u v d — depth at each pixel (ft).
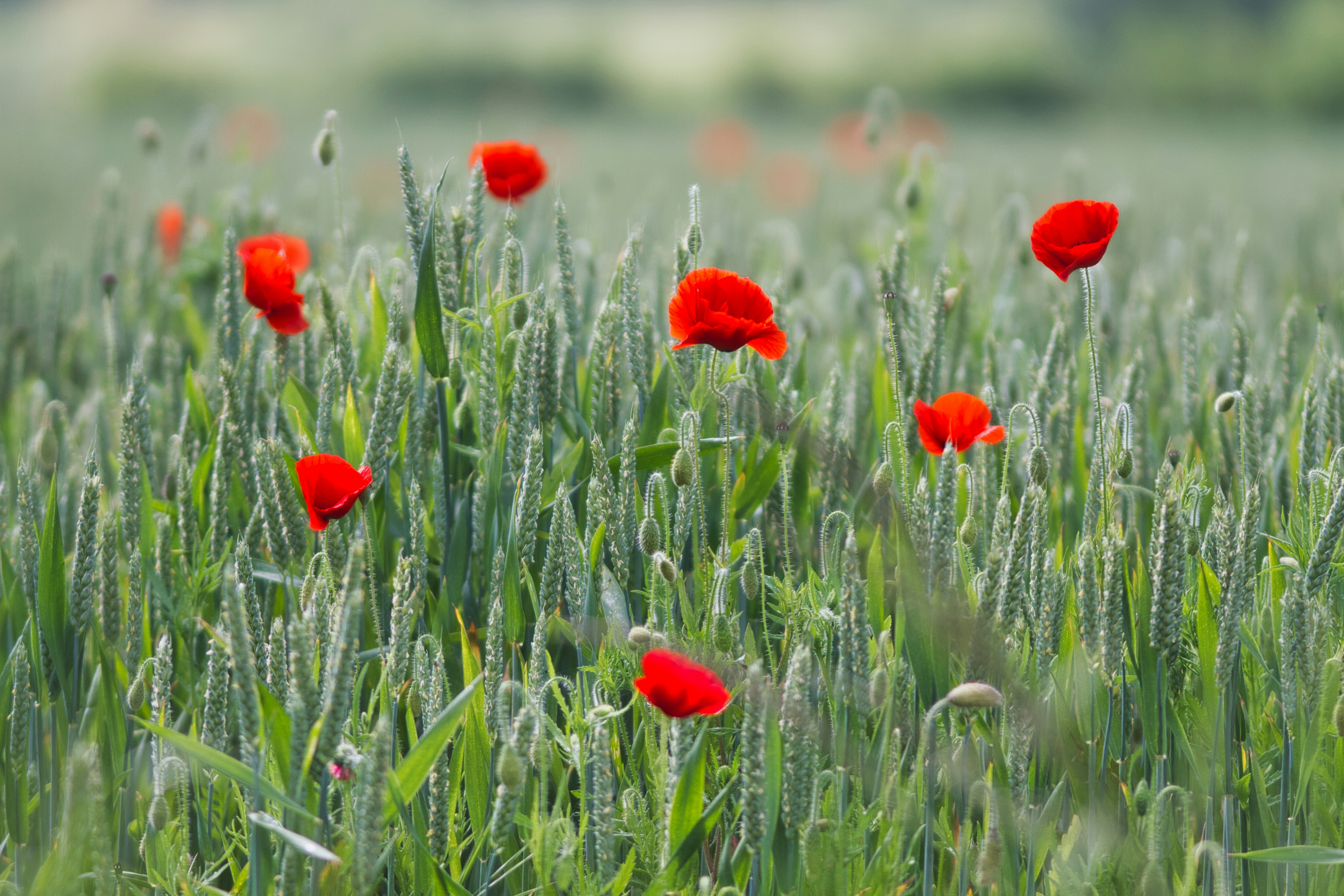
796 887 11.11
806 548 11.82
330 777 11.10
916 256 13.98
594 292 12.92
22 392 13.47
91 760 10.84
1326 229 19.30
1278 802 11.39
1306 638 11.22
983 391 11.90
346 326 11.98
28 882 11.31
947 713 11.32
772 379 12.07
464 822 11.35
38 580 11.48
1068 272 11.46
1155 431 12.69
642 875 11.25
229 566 11.39
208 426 12.15
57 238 24.11
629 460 11.61
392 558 11.83
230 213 12.41
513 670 11.50
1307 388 11.79
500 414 11.77
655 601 11.37
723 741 11.40
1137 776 11.45
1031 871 11.19
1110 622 11.25
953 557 11.41
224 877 11.48
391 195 18.93
